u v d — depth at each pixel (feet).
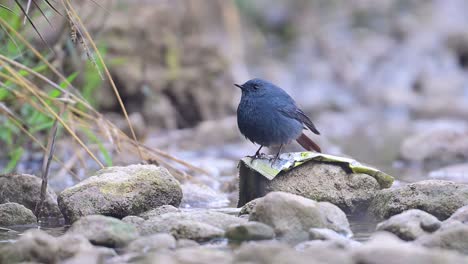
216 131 64.44
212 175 46.70
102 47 53.01
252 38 101.81
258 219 26.76
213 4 91.76
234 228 25.81
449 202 29.58
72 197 31.19
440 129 55.52
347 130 79.30
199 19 82.23
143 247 24.64
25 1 43.42
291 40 106.11
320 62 101.24
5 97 41.04
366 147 63.67
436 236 24.34
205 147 62.90
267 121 35.73
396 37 106.63
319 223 26.61
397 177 45.37
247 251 21.77
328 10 110.63
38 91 35.86
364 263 20.84
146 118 65.87
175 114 69.10
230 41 91.09
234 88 73.05
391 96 93.66
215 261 21.62
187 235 25.88
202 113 69.62
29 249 22.93
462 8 111.55
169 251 23.97
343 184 33.06
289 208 26.58
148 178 32.12
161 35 68.39
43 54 46.78
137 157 48.52
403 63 100.68
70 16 33.91
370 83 97.86
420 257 20.67
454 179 44.11
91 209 30.86
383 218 30.83
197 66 70.64
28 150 49.37
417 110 90.68
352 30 107.76
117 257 23.62
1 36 41.93
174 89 68.33
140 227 27.25
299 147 59.31
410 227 25.75
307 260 20.89
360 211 32.81
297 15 108.78
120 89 64.80
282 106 35.88
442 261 20.52
